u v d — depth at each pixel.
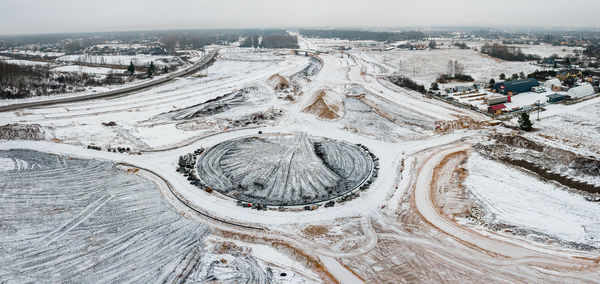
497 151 56.09
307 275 31.98
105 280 30.69
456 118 72.12
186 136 65.00
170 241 36.25
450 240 36.69
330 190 46.31
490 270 32.31
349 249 35.44
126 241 36.00
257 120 73.56
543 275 31.55
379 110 79.19
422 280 31.27
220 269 32.38
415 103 84.06
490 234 37.56
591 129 62.84
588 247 34.84
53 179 48.31
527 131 63.78
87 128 68.06
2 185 46.00
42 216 39.69
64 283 30.19
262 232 38.06
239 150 58.50
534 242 36.03
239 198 44.59
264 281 30.95
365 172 51.22
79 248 34.72
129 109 80.56
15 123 67.88
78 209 41.38
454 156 56.03
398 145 61.06
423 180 48.94
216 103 84.19
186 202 43.34
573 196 43.47
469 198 44.25
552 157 52.28
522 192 44.91
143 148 59.59
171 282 30.59
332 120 73.56
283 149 58.56
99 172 50.84
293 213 41.47
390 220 40.16
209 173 50.88
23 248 34.50
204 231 38.09
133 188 46.44
